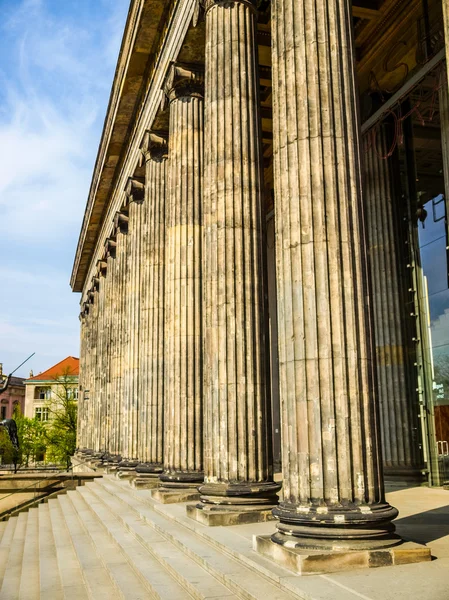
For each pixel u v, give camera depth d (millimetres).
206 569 9273
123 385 26156
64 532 18172
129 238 27609
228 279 13219
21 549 17922
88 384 52281
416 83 18312
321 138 9336
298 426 8852
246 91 14008
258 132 14047
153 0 19203
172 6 19266
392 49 19406
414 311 19562
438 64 17125
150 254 22672
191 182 18047
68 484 30797
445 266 18016
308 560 7777
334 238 9055
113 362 31141
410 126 19812
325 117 9391
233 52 14094
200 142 18281
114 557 12008
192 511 13047
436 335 18594
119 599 9648
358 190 9359
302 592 6844
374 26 19531
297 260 9188
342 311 8867
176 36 18391
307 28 9703
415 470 18797
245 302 13117
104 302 39812
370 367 8883
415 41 18531
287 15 9945
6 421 34000
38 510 26969
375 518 8203
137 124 25984
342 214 9156
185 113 18406
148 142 22797
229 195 13547
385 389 19656
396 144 20344
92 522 17344
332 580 7266
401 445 19094
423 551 8078
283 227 9523
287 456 9016
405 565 7867
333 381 8680
